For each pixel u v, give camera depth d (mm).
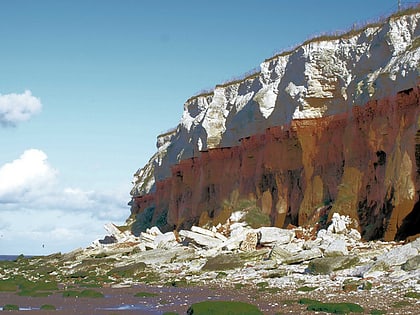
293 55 43750
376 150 35469
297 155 42812
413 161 31719
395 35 36094
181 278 30438
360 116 37188
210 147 52781
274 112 45094
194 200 55344
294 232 37469
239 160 49812
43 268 44594
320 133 41219
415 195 31219
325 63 40594
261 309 18453
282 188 43375
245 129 48438
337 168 39469
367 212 34969
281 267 29078
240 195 47438
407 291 19531
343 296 19938
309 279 24734
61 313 19609
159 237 47406
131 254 45562
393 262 23938
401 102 33656
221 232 44219
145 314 18953
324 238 33469
